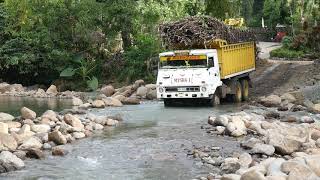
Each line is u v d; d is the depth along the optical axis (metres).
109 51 35.56
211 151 14.95
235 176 11.28
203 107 23.92
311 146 14.78
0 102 27.80
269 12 60.59
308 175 11.22
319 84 28.56
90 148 15.67
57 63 34.44
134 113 22.62
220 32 24.16
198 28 24.06
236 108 23.42
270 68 35.28
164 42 24.83
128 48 34.97
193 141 16.34
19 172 13.04
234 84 25.58
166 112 22.59
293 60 39.84
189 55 23.27
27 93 31.77
